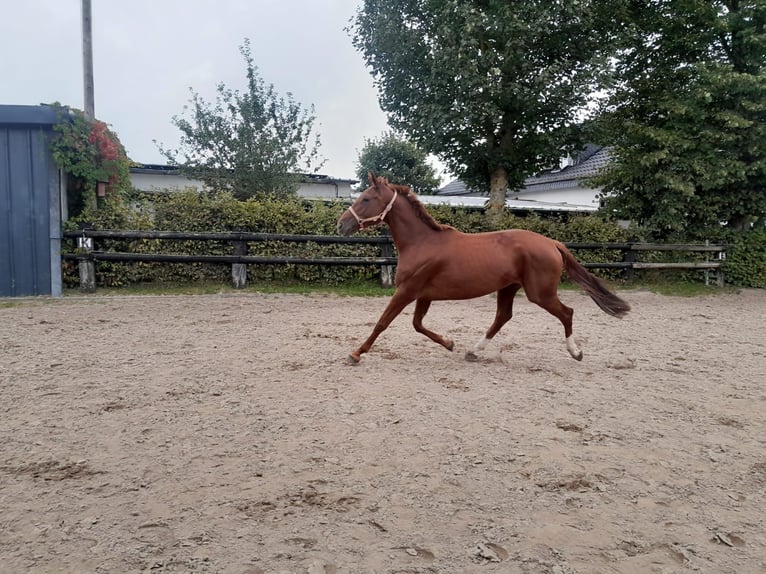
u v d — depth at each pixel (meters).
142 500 2.75
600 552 2.39
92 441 3.47
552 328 7.79
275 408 4.12
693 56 13.41
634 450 3.50
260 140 14.09
